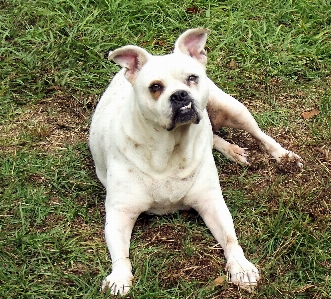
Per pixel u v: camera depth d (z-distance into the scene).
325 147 2.34
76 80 2.64
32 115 2.54
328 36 2.80
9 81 2.65
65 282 1.90
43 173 2.26
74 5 2.89
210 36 2.80
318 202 2.10
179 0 2.92
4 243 2.00
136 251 1.98
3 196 2.16
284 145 2.36
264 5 2.92
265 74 2.66
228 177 2.23
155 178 1.98
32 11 2.90
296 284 1.87
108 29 2.79
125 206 1.99
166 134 1.92
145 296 1.82
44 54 2.72
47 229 2.07
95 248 2.00
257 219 2.06
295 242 1.96
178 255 1.95
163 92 1.89
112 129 2.04
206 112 2.16
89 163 2.31
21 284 1.88
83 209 2.12
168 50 2.76
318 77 2.65
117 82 2.23
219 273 1.90
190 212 2.09
